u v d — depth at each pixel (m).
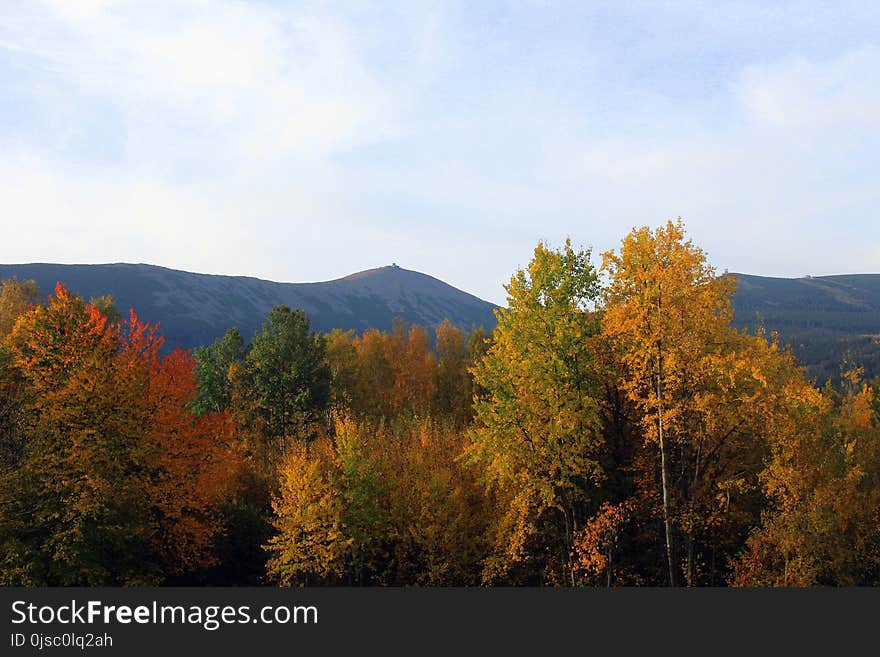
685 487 29.66
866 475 31.98
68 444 32.59
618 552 31.70
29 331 34.38
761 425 27.78
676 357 26.45
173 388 39.09
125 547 33.31
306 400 62.72
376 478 39.69
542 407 29.66
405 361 85.06
